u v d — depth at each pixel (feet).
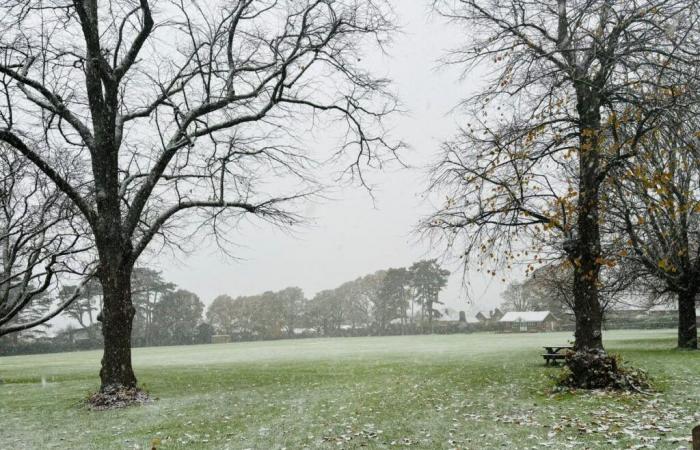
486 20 49.93
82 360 146.72
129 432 36.55
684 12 36.29
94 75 51.49
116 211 52.21
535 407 39.14
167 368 96.99
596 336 47.19
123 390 49.67
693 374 53.47
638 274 83.46
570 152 44.37
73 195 50.57
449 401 44.57
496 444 28.99
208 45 58.29
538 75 45.47
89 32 49.98
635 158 41.88
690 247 81.92
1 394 61.62
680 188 54.49
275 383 65.05
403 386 56.44
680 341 88.89
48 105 51.06
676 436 28.19
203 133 55.21
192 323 325.83
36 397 57.31
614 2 38.83
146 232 53.83
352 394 51.85
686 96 37.19
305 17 55.31
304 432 34.55
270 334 360.28
